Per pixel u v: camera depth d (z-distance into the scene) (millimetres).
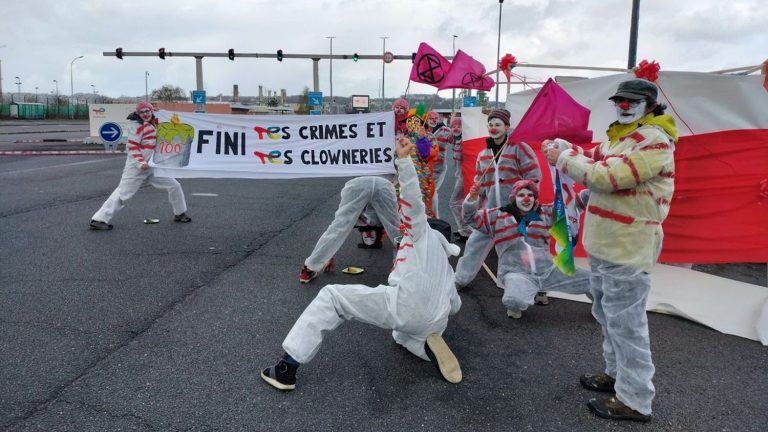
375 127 6469
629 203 3049
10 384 3486
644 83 2998
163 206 9953
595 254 3201
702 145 4898
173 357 3920
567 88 5352
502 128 5305
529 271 4812
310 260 5559
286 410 3281
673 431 3150
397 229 5539
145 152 7727
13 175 13438
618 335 3176
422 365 3898
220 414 3215
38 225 7973
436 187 8656
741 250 4914
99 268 5996
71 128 44188
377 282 5797
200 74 31516
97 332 4316
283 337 4301
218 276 5832
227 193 11977
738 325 4570
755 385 3691
